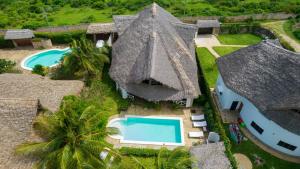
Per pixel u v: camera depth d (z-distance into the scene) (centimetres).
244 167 2559
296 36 4775
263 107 2566
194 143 2789
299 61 2575
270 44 2858
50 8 6694
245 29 5147
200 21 5000
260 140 2842
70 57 3519
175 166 2012
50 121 2073
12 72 3812
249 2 6644
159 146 2769
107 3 6888
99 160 2019
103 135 2217
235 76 2898
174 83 3034
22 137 2106
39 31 4988
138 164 2059
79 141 2091
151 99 3058
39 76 3428
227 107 3153
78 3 6950
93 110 2383
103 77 3694
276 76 2647
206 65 4062
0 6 6994
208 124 2975
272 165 2588
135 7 6500
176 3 6738
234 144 2783
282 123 2477
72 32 4666
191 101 3156
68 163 1920
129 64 3247
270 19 5569
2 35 4625
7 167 1938
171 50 3266
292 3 6400
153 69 2906
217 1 6775
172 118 3081
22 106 2212
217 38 4969
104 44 4253
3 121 2148
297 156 2691
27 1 7294
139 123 3016
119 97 3331
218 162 2362
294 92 2469
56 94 2828
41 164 1934
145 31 3381
